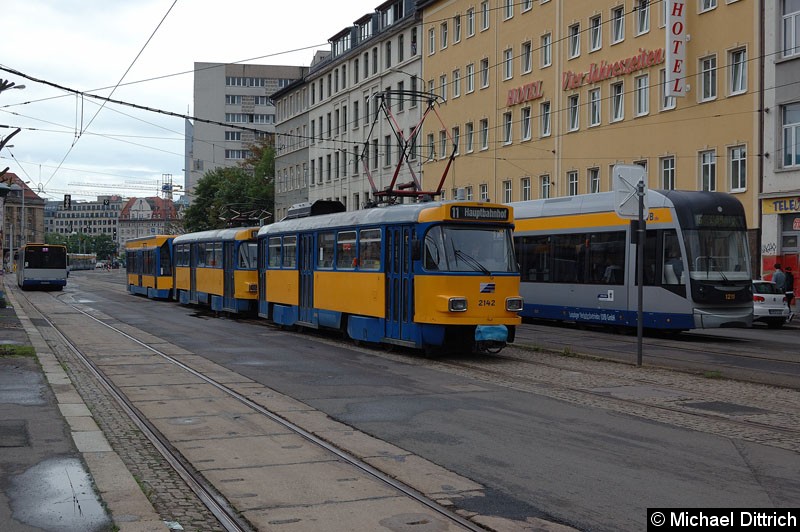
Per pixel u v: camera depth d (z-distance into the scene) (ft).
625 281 74.54
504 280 55.01
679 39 112.88
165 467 25.94
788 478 24.36
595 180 134.62
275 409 36.01
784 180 103.09
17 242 437.99
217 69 430.20
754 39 106.52
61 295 160.45
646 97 123.24
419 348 55.72
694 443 29.14
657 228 71.41
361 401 38.09
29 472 24.45
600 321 77.36
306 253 73.20
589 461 26.53
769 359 55.62
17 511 20.72
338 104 226.99
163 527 19.54
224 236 100.27
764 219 105.70
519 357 55.72
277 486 23.73
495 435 30.55
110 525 19.69
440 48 176.65
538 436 30.35
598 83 132.16
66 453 26.91
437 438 30.04
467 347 59.36
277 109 278.05
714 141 111.86
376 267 60.08
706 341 70.64
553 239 83.61
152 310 112.37
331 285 67.46
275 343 65.67
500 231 56.03
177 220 352.90
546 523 20.27
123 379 45.14
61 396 38.06
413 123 187.42
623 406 36.70
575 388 41.98
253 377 46.14
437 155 177.78
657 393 40.29
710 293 68.74
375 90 204.03
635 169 50.47
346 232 65.36
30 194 450.30
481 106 163.02
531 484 23.80
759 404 37.29
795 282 102.68
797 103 102.27
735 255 70.85
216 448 28.60
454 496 22.62
